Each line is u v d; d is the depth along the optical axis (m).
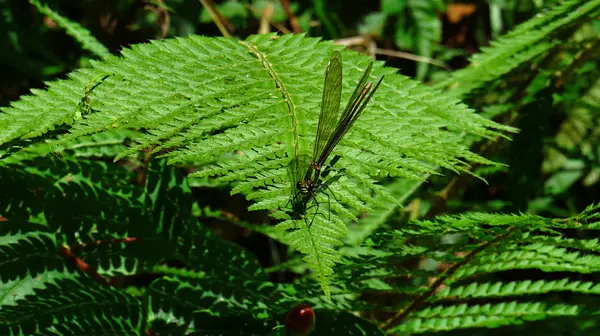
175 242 0.99
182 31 1.29
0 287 0.95
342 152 0.93
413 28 1.37
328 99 0.92
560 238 0.94
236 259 0.99
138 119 0.92
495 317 0.99
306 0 1.41
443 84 1.04
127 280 1.13
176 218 1.00
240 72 0.95
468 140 1.06
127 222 0.99
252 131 0.93
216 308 0.97
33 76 1.25
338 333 0.97
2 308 0.94
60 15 1.08
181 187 1.00
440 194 1.08
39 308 0.95
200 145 0.92
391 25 1.39
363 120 0.94
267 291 0.98
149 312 0.96
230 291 0.97
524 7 1.39
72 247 0.98
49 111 0.93
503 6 1.40
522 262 0.97
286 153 0.92
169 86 0.94
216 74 0.94
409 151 0.93
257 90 0.94
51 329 0.94
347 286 0.98
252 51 0.96
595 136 1.33
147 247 0.99
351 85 0.95
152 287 0.97
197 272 1.02
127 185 1.00
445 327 0.99
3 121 0.92
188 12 1.29
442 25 1.49
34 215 0.97
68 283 0.96
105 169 1.00
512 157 1.08
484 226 1.06
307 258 0.91
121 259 0.98
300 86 0.94
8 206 0.97
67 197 0.98
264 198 0.92
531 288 0.98
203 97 0.93
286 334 0.94
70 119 0.93
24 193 0.98
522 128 1.07
